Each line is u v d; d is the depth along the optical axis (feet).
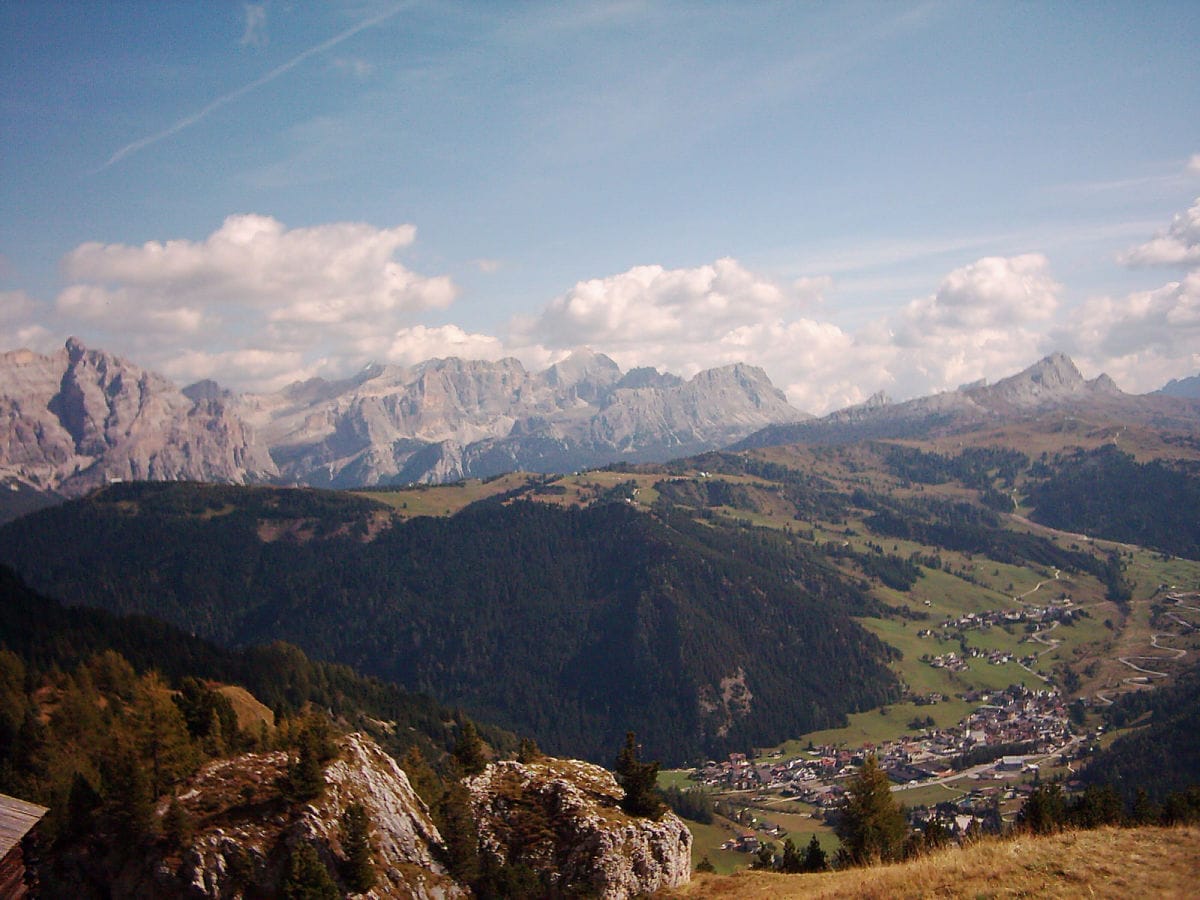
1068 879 118.11
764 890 190.29
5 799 127.54
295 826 182.39
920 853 185.57
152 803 183.52
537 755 266.57
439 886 197.67
